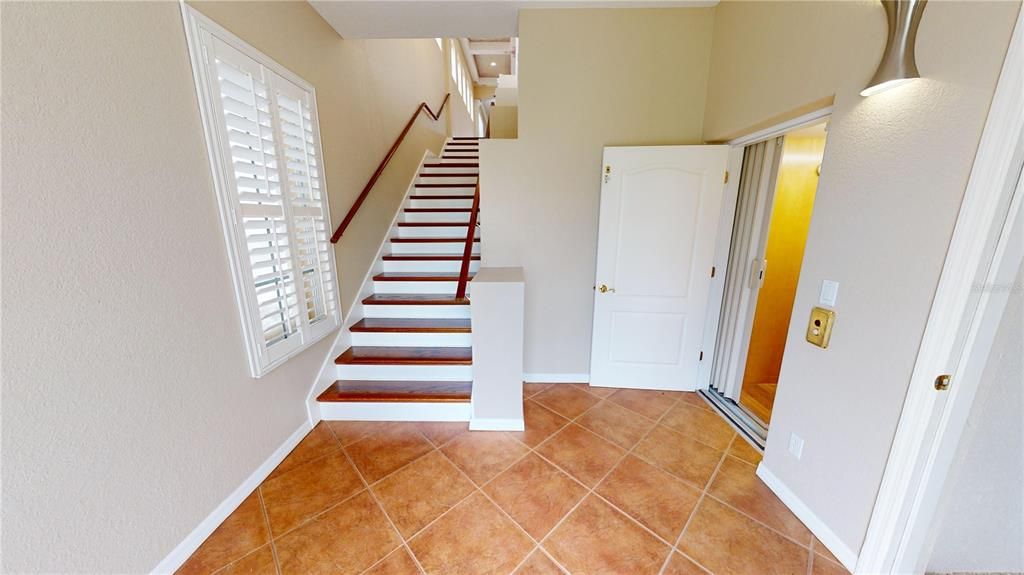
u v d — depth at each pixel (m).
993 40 0.92
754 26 1.91
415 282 3.05
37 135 0.96
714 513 1.64
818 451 1.51
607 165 2.42
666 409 2.50
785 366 1.68
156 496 1.31
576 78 2.39
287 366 2.02
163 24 1.28
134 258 1.21
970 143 0.98
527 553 1.45
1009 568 1.33
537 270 2.72
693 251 2.48
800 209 2.60
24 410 0.96
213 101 1.48
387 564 1.41
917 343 1.13
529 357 2.89
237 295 1.64
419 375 2.49
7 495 0.94
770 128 2.01
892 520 1.23
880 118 1.24
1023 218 0.95
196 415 1.46
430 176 4.42
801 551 1.46
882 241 1.24
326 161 2.38
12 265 0.93
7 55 0.90
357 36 2.55
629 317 2.65
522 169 2.54
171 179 1.33
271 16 1.83
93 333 1.10
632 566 1.40
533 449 2.08
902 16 1.10
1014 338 1.07
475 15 2.32
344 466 1.94
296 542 1.50
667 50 2.34
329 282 2.35
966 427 1.12
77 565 1.10
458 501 1.71
